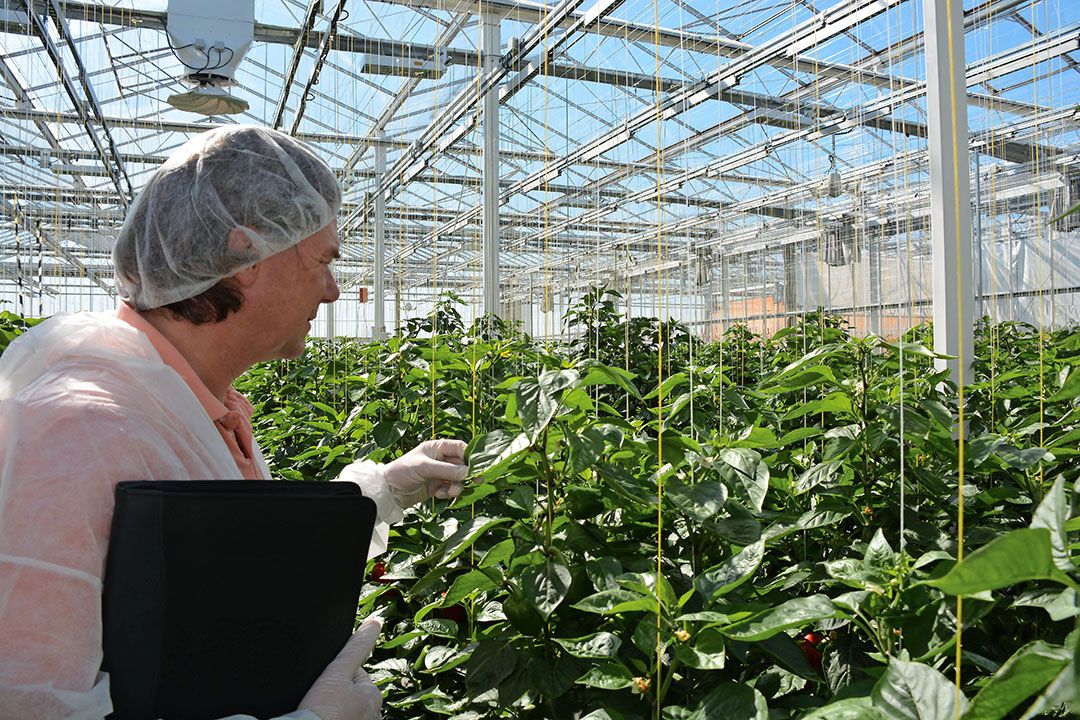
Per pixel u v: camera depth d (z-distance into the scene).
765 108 14.14
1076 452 2.46
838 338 4.75
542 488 2.71
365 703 1.47
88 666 1.28
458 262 32.16
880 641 1.66
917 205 18.64
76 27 12.47
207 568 1.28
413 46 11.15
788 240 23.98
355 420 3.56
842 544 2.53
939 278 3.65
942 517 2.46
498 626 2.10
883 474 2.56
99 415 1.39
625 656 1.95
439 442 2.36
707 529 1.95
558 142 17.67
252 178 1.62
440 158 18.39
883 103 12.85
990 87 11.00
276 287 1.72
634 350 6.24
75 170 18.03
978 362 4.66
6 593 1.25
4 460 1.34
